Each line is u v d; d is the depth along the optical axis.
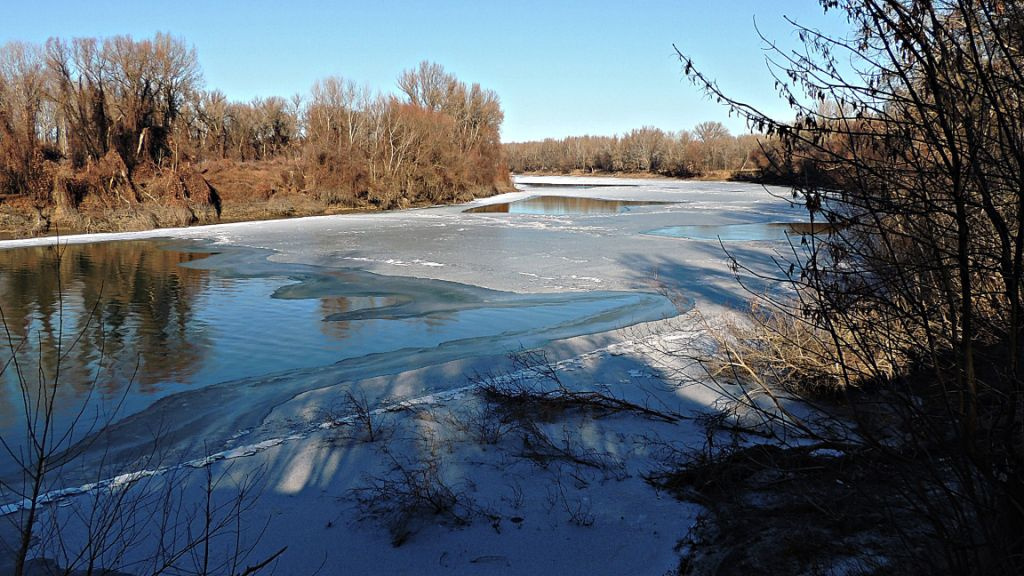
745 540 4.70
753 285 15.80
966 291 2.68
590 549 4.85
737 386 7.82
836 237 3.20
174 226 34.62
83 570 4.85
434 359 10.88
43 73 38.56
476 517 5.34
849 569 4.08
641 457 6.27
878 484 4.62
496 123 65.44
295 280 18.69
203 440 7.72
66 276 19.72
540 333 12.46
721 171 96.44
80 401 9.47
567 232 28.75
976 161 2.47
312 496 5.89
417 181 49.31
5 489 6.47
